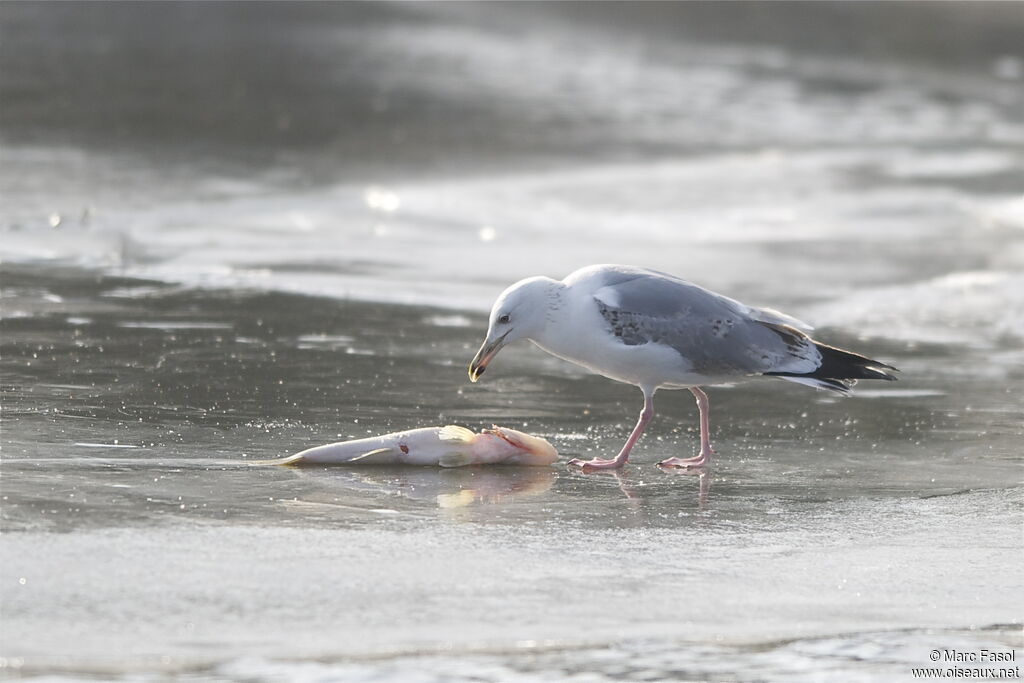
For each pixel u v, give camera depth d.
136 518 8.75
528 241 21.41
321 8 44.59
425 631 7.18
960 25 52.47
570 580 8.06
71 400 11.84
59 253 18.39
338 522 8.95
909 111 38.41
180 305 15.88
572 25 47.62
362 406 12.31
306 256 19.25
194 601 7.41
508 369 14.10
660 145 30.86
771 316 11.31
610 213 24.09
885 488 10.41
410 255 19.80
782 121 35.44
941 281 19.72
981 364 15.09
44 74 31.78
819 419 12.72
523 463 10.92
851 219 24.72
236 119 29.12
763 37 48.50
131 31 38.09
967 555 8.76
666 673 6.77
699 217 24.27
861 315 17.58
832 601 7.87
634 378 11.29
